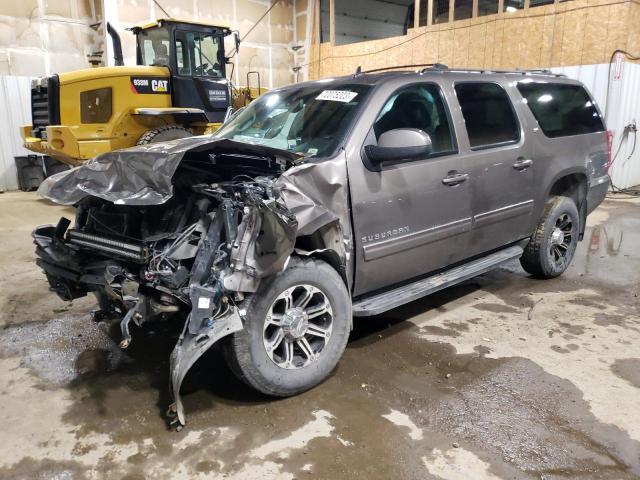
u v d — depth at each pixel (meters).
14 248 5.91
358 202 2.91
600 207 8.21
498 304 4.14
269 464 2.29
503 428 2.54
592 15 9.14
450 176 3.38
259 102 4.02
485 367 3.13
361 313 3.04
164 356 3.34
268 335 2.74
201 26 8.77
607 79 9.07
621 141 9.42
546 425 2.56
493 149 3.71
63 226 3.09
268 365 2.66
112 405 2.77
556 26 9.64
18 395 2.87
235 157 3.13
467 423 2.58
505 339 3.51
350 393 2.86
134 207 2.79
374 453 2.36
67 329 3.75
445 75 3.61
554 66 9.76
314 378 2.84
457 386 2.92
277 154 2.80
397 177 3.09
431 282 3.51
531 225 4.25
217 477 2.21
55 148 7.71
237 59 14.35
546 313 3.95
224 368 3.15
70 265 2.84
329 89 3.51
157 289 2.60
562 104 4.52
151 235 2.69
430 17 11.68
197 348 2.42
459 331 3.64
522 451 2.37
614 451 2.36
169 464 2.30
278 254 2.50
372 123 3.07
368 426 2.56
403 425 2.57
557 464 2.28
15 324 3.84
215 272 2.49
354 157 2.92
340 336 2.92
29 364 3.23
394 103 3.25
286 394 2.78
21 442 2.46
